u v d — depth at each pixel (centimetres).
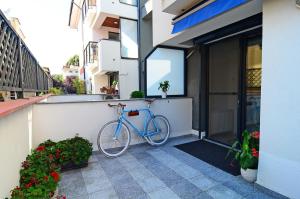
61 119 355
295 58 203
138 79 870
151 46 877
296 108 203
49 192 196
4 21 202
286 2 209
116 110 399
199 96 475
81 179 276
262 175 240
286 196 215
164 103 463
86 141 336
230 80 409
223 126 429
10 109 134
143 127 432
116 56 828
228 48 411
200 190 246
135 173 294
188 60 514
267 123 232
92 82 1109
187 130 501
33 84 398
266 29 230
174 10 382
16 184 198
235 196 231
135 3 858
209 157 355
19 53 267
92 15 927
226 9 263
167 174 290
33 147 321
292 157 208
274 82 223
